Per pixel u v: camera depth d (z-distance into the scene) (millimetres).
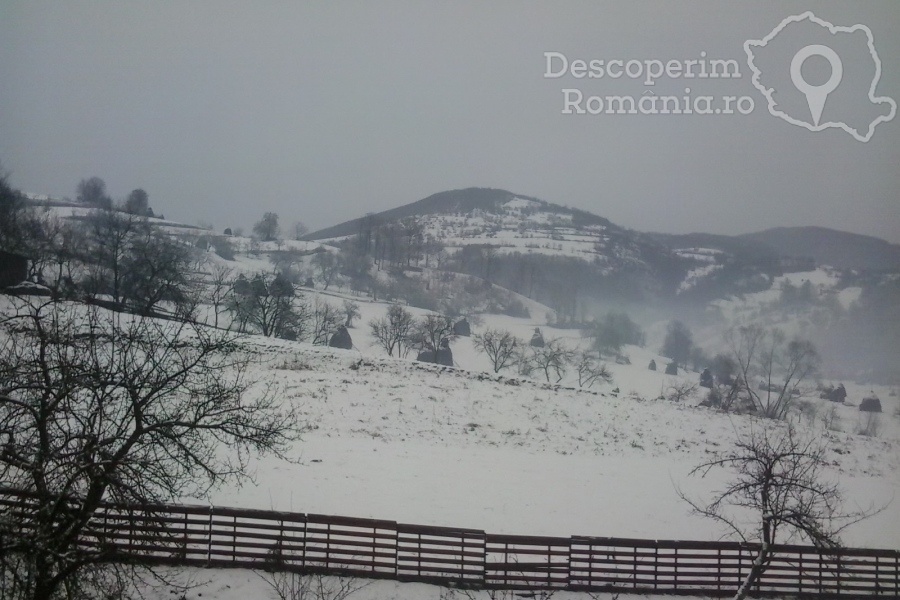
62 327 15734
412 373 48625
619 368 97562
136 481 14656
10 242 49625
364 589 19516
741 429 43969
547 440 38125
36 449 13875
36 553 12484
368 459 30922
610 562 20641
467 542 22062
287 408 36750
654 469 34562
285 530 20375
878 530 27453
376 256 166625
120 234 63969
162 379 16203
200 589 18719
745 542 20875
